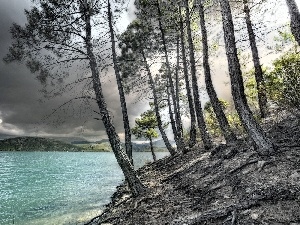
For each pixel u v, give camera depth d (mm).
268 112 12008
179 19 20016
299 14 8750
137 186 11203
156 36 23828
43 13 10297
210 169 10227
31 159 137625
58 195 24219
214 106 12508
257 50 12453
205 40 12836
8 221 15008
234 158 9758
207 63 12703
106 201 18094
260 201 5789
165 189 10609
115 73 16469
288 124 9727
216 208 6496
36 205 19891
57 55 10602
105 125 11266
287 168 6777
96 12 11305
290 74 6973
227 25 8477
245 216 5473
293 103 7137
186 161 15477
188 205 7734
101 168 68938
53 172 58438
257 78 11875
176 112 22781
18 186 34250
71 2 10656
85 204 17969
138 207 9328
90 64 11102
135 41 23750
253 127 8188
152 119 35531
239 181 7465
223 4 8602
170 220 7055
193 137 19688
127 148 16141
